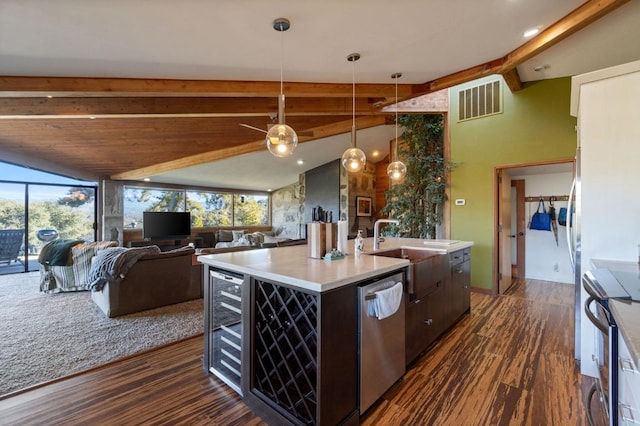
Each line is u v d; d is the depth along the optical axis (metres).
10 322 3.15
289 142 2.47
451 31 2.28
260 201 9.73
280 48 2.35
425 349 2.51
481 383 2.07
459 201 4.61
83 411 1.75
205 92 2.93
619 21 2.32
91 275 3.45
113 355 2.43
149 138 4.98
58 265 4.24
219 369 2.13
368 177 8.12
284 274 1.64
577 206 2.14
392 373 1.98
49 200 6.31
